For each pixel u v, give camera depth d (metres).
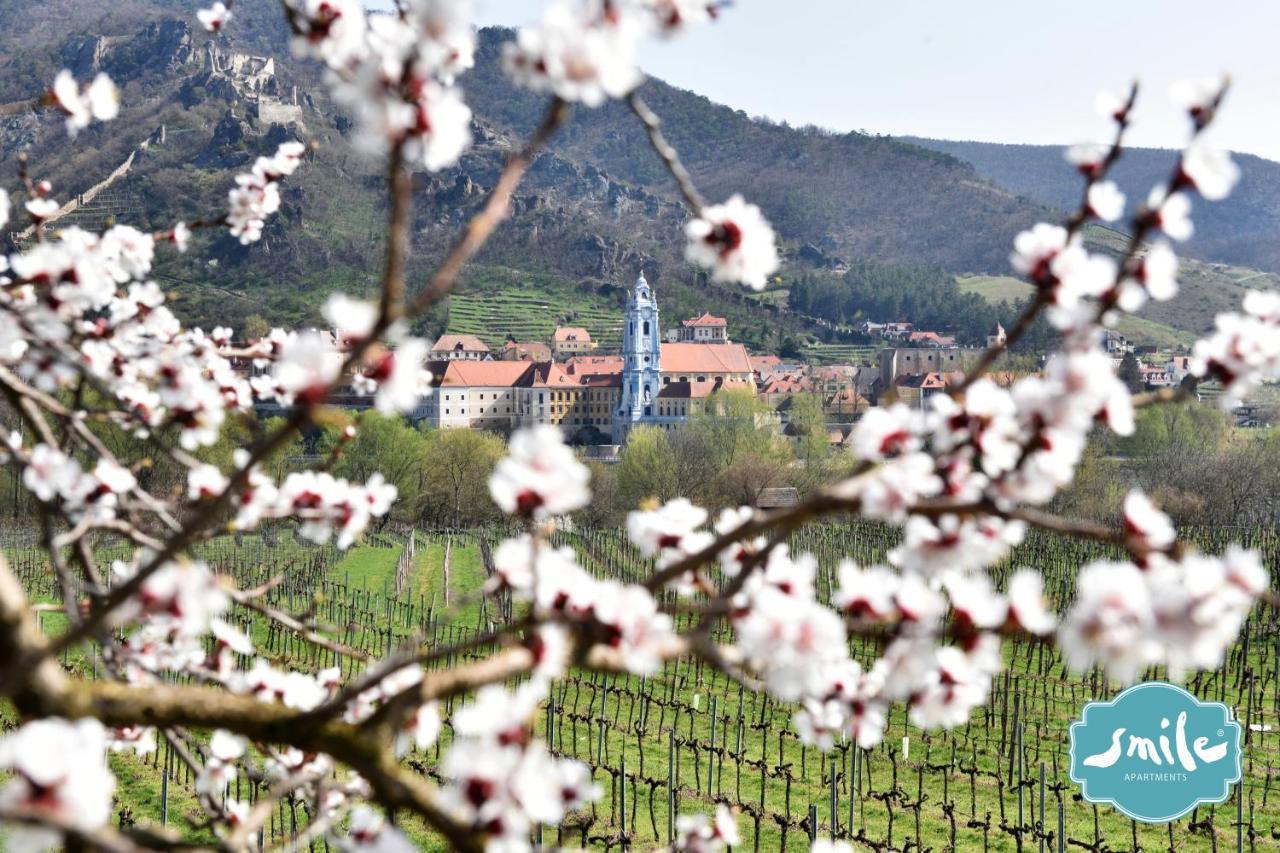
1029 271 3.22
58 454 4.35
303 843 4.36
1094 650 2.77
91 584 4.44
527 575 3.34
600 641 3.19
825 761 19.92
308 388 2.93
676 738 21.34
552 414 143.12
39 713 3.07
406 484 62.44
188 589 3.04
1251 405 100.25
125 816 15.74
